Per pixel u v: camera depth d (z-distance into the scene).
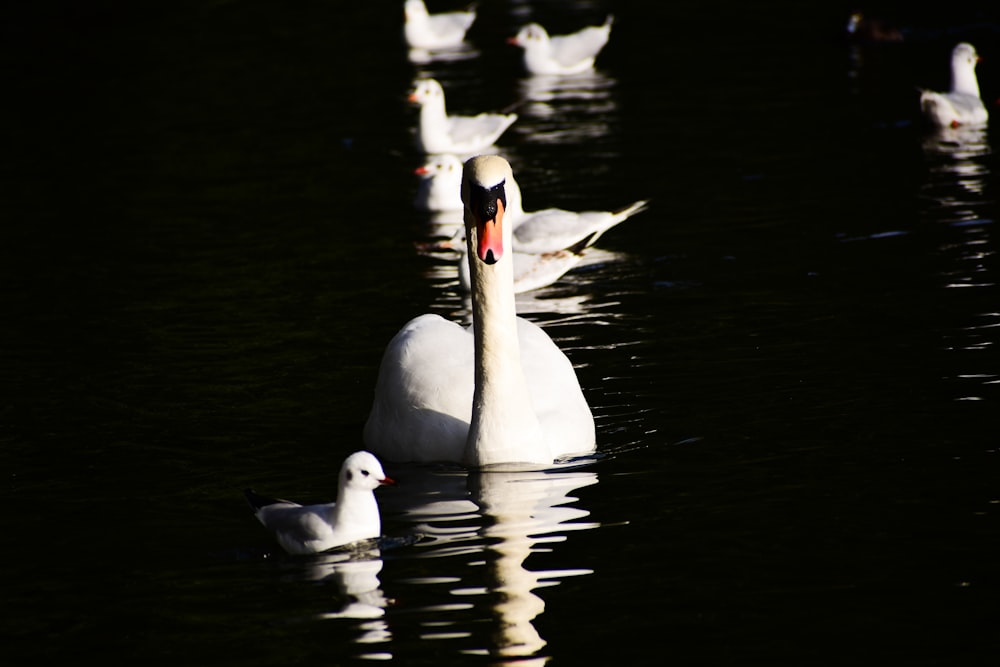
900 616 9.48
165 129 30.92
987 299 16.78
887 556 10.35
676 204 23.05
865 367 14.68
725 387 14.41
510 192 12.46
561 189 24.66
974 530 10.71
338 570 10.49
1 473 12.72
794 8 42.66
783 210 22.12
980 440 12.50
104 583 10.43
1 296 19.09
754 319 16.75
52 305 18.58
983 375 14.18
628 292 18.45
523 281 18.88
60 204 24.72
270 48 40.81
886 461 12.16
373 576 10.37
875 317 16.42
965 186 22.84
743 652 9.09
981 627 9.29
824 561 10.31
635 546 10.73
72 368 15.85
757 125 28.72
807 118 29.03
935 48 35.78
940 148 25.78
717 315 17.05
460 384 13.15
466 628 9.49
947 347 15.12
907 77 32.47
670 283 18.70
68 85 36.28
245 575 10.49
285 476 12.52
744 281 18.47
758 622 9.48
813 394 13.98
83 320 17.83
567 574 10.29
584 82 35.00
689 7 44.28
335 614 9.77
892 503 11.28
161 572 10.59
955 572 10.05
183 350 16.47
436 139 28.23
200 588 10.28
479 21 44.72
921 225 20.59
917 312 16.47
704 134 28.28
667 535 10.90
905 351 15.11
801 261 19.20
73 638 9.60
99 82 36.50
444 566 10.48
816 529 10.88
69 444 13.43
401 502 11.85
